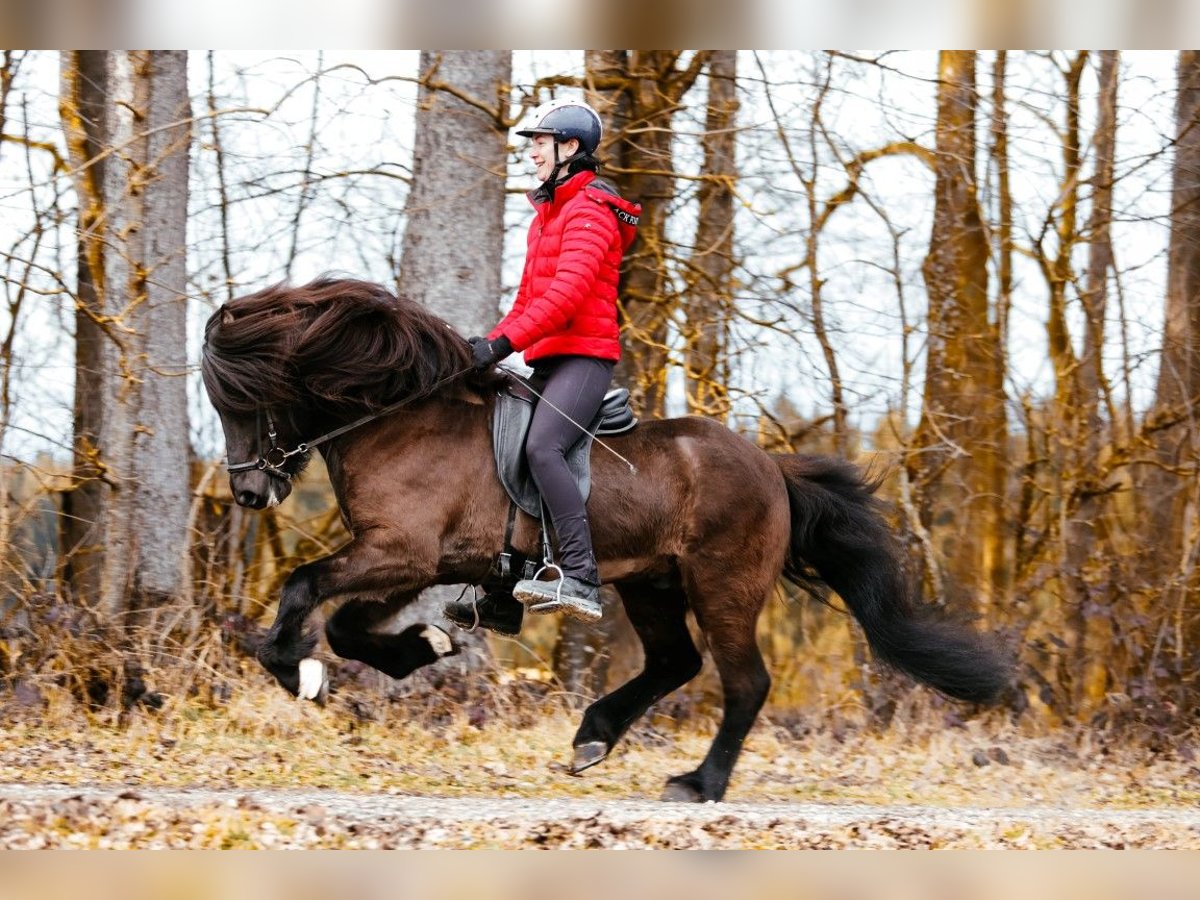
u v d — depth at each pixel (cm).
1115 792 1070
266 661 704
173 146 1079
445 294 1185
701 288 1330
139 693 1047
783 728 1245
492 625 780
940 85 1294
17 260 1041
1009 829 738
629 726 840
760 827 690
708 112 1321
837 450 1375
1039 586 1395
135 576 1143
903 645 848
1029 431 1439
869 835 698
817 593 871
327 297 732
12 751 906
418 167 1208
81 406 1299
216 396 724
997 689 856
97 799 652
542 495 731
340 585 710
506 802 775
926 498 1464
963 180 1388
